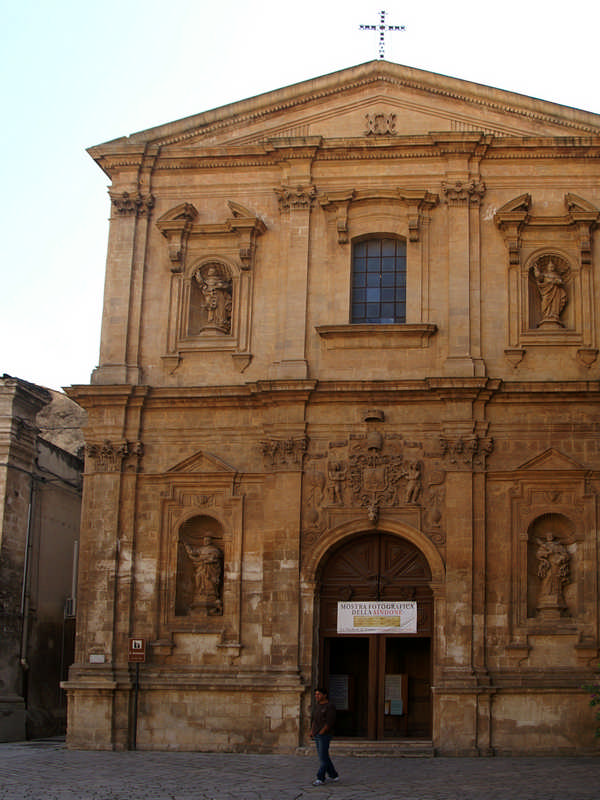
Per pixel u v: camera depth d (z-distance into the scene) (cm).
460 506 3244
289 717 3148
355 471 3316
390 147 3559
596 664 3122
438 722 3108
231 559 3319
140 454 3422
